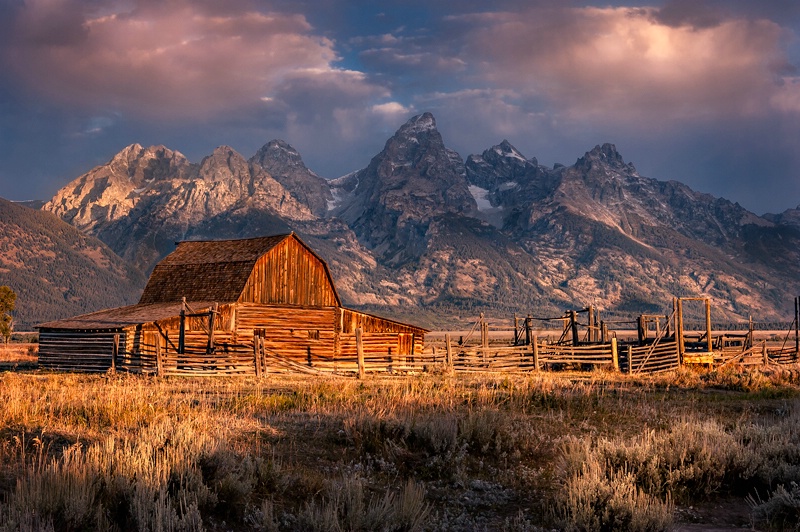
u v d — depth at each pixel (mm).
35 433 13805
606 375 37219
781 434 15477
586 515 11047
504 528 11203
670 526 10898
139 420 15828
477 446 15492
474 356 41062
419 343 51969
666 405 23797
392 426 15531
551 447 16188
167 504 9688
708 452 13516
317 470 13094
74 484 9633
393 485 12898
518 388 25109
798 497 11906
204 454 11289
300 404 20078
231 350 38781
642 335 50938
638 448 13609
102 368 40188
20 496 9180
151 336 41062
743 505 12672
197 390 25453
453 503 12406
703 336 57625
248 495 10797
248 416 17328
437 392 22641
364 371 35656
